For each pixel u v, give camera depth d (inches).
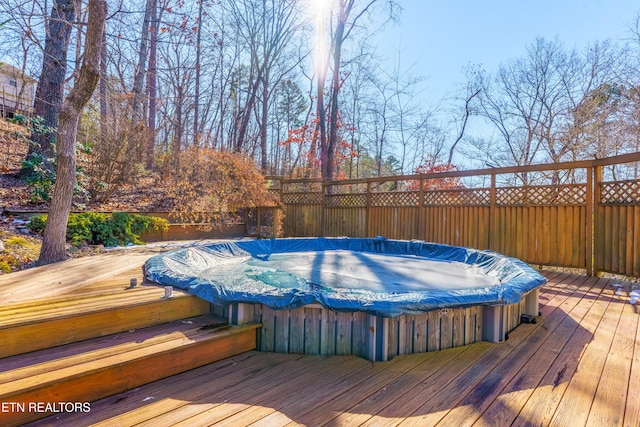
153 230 256.4
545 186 196.5
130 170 319.3
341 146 534.3
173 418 56.4
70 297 87.4
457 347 89.6
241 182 298.5
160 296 89.0
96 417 56.4
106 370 62.3
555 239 192.5
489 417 57.7
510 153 511.2
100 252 190.5
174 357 72.2
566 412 59.2
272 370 75.7
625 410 59.9
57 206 151.5
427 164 537.6
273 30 477.1
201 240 269.3
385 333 80.4
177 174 310.2
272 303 84.4
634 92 383.2
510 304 92.3
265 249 217.2
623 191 166.7
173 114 446.6
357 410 59.7
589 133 418.3
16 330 65.8
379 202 287.7
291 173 532.1
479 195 228.5
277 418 56.9
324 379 71.6
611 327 103.0
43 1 243.9
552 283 163.9
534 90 487.8
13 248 162.7
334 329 85.2
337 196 316.2
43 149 256.8
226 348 81.8
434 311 86.4
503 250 214.2
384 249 223.6
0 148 296.8
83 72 149.3
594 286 157.5
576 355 83.4
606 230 173.0
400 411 59.5
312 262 177.0
